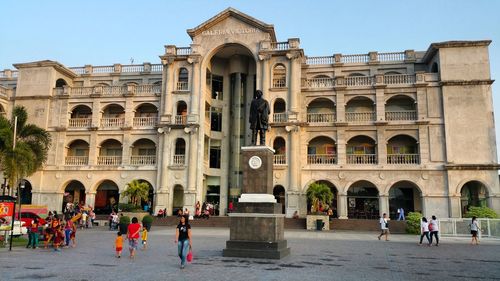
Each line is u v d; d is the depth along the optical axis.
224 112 48.41
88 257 17.52
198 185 42.72
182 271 13.73
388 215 39.88
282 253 17.33
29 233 21.61
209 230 33.75
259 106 19.33
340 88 43.25
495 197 37.94
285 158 41.91
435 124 40.81
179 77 47.47
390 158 41.72
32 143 33.88
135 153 47.81
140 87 47.28
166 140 44.00
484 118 39.84
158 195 42.88
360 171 41.28
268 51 43.53
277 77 45.44
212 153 47.53
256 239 17.45
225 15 45.31
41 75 48.16
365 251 20.41
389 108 44.22
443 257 18.66
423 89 41.75
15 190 44.38
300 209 41.25
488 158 39.06
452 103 40.62
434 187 39.66
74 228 22.33
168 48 46.03
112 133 46.53
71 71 51.16
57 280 12.09
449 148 39.75
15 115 33.72
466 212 38.44
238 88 48.34
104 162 46.22
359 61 46.94
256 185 18.16
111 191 48.31
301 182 42.00
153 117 46.00
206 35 45.78
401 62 45.75
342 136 42.53
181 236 14.53
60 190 45.59
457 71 40.84
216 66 48.84
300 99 43.44
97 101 47.44
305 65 47.75
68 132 47.03
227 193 46.66
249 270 13.99
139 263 15.67
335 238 27.86
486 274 14.09
